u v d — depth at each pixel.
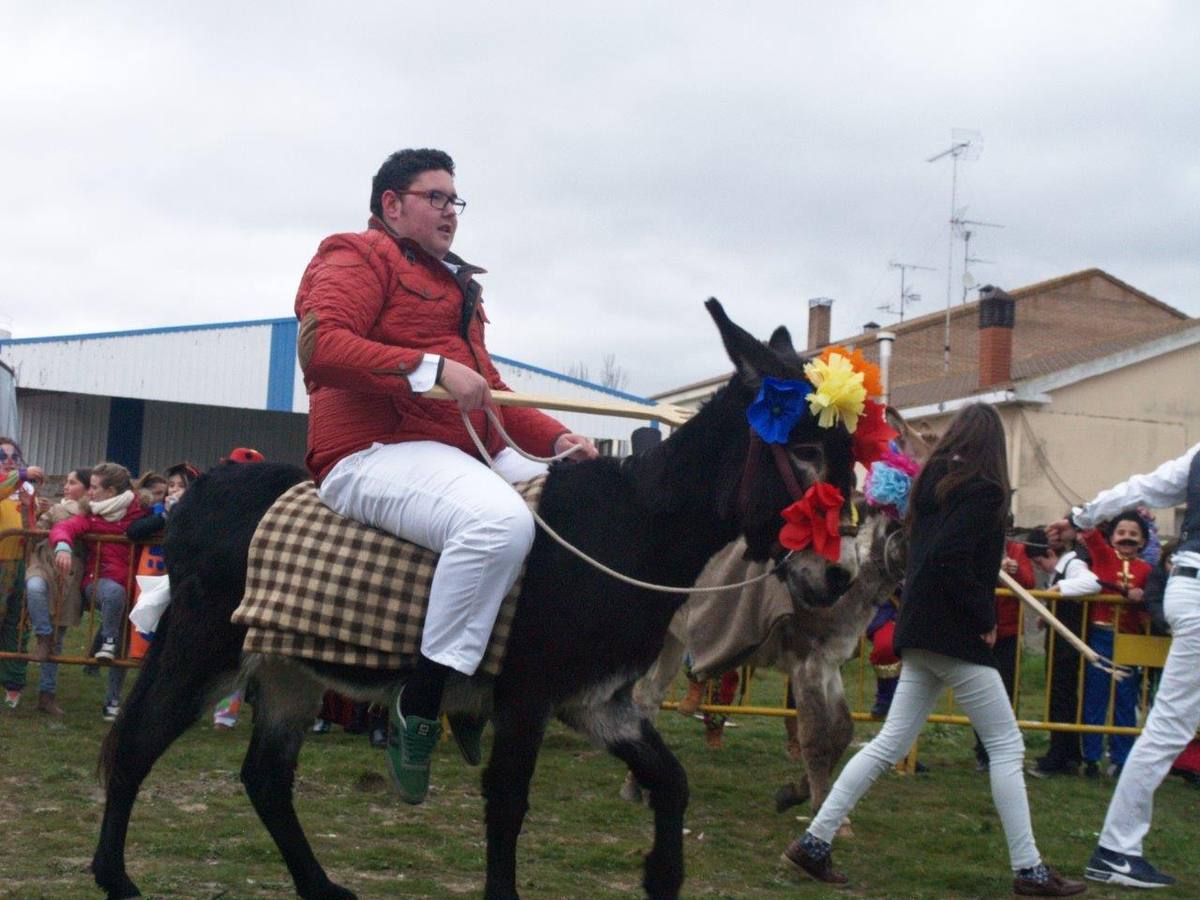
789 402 3.86
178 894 4.48
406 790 3.99
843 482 3.94
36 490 9.66
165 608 4.43
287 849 4.41
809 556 3.95
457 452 4.11
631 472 4.14
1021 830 5.11
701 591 3.99
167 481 8.84
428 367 3.88
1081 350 25.67
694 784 7.19
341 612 3.98
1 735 7.31
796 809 6.64
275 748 4.45
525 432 4.60
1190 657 5.38
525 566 3.97
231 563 4.19
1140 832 5.41
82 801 5.82
